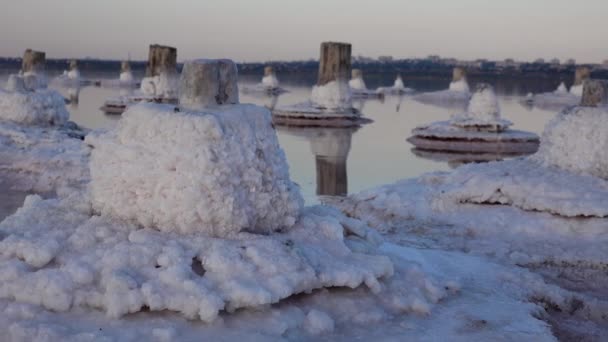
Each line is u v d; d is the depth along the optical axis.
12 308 3.12
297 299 3.44
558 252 5.31
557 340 3.36
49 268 3.39
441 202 6.46
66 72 40.38
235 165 3.72
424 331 3.36
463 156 12.24
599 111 6.33
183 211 3.62
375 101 30.23
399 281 3.77
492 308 3.74
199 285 3.17
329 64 18.77
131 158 3.74
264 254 3.44
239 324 3.14
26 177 7.89
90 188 4.23
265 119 3.99
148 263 3.36
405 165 10.97
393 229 6.18
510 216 5.98
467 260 4.74
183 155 3.62
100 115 17.53
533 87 50.84
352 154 12.05
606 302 4.24
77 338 2.90
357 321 3.39
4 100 10.05
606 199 5.74
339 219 4.30
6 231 3.78
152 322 3.08
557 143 6.54
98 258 3.39
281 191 3.96
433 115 21.67
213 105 4.02
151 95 19.73
